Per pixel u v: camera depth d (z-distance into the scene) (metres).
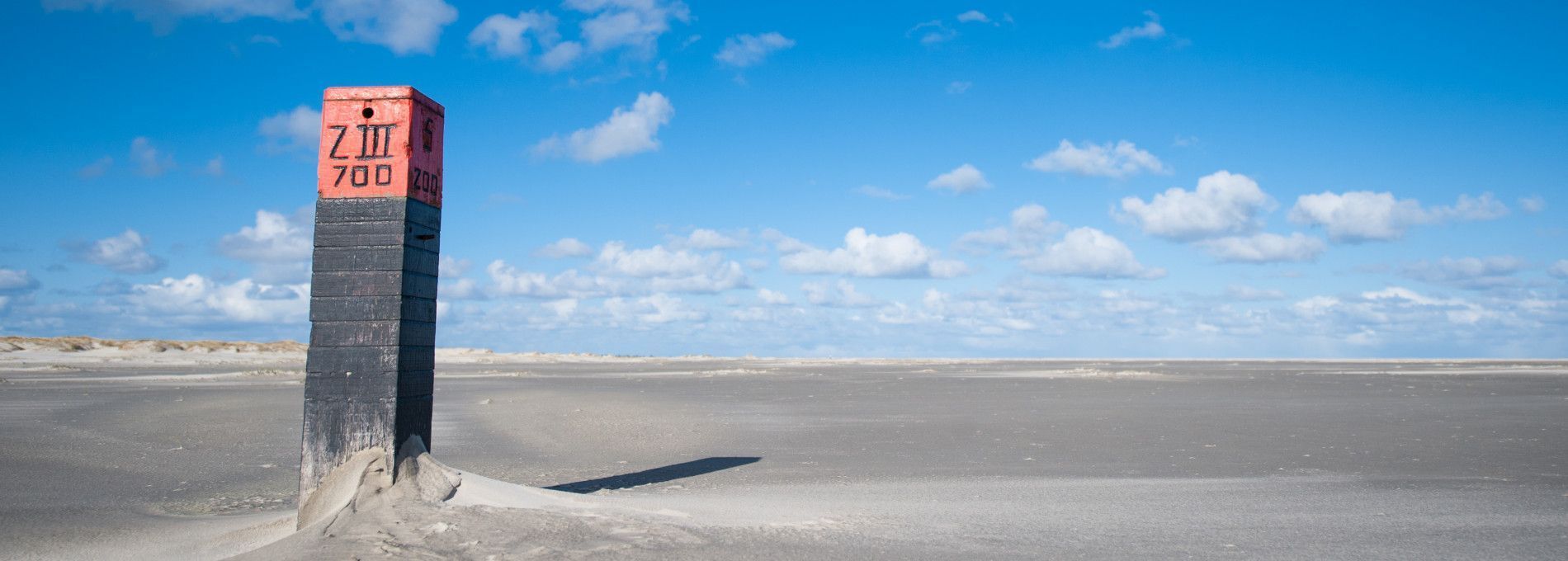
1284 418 16.52
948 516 6.96
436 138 7.67
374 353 6.96
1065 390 25.48
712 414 17.67
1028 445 12.67
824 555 5.52
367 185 7.14
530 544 5.64
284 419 16.42
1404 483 8.90
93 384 28.25
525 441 13.43
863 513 7.06
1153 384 28.75
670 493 8.41
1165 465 10.44
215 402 19.91
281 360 57.66
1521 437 13.15
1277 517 6.93
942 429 14.89
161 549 6.13
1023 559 5.48
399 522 6.08
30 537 6.41
